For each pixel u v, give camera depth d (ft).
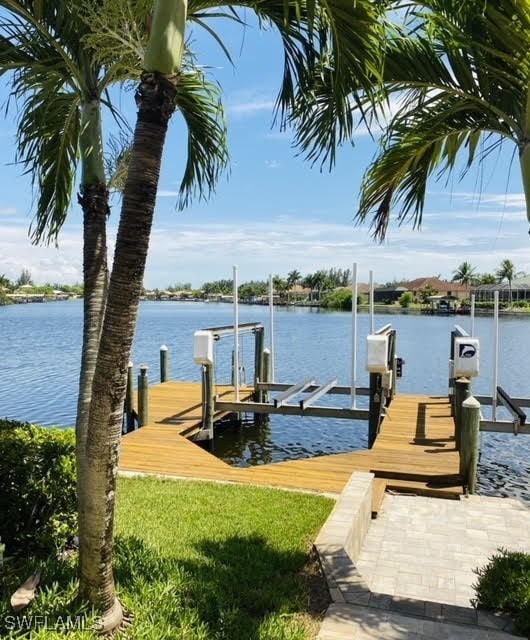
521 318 177.17
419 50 11.04
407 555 13.99
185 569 10.27
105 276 9.66
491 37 10.00
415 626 9.04
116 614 7.91
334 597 9.89
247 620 8.68
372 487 16.79
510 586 9.89
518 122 10.84
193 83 13.53
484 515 16.67
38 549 10.71
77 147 12.92
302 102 9.99
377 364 23.85
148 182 6.97
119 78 10.44
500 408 39.52
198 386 37.35
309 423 38.11
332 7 7.58
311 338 103.04
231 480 17.78
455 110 11.81
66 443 11.49
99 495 7.52
